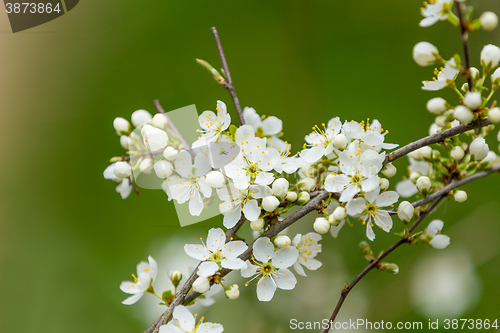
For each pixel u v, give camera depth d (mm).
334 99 669
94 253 593
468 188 548
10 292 563
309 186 418
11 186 629
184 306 411
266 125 438
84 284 566
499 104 544
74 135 667
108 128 666
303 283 502
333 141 417
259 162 414
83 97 678
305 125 656
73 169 651
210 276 410
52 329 532
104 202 632
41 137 665
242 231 490
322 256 510
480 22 398
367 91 668
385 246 514
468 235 511
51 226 614
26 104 670
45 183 640
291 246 413
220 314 491
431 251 513
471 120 406
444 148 433
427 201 426
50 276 572
